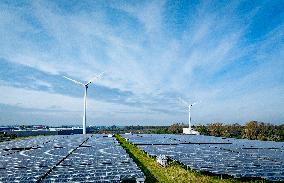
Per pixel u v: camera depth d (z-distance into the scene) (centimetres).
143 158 4584
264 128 11131
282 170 3056
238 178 2983
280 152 4875
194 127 14125
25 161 3522
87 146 5862
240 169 3091
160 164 3819
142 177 2614
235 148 5616
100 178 2530
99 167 3092
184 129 12738
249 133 10906
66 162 3475
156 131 15350
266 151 5050
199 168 3153
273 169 3106
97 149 5131
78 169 2964
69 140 7619
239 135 12006
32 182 2392
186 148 5444
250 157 4094
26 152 4603
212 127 13088
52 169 2981
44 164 3275
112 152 4619
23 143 6562
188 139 8594
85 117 9869
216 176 3102
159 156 3972
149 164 3991
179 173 3278
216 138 9462
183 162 3550
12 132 10912
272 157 4075
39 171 2838
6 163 3362
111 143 6675
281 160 3778
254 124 11075
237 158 3962
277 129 11256
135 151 5544
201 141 7706
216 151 4928
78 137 9250
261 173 2892
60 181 2411
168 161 4050
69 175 2630
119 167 3086
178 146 5947
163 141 7481
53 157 3922
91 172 2784
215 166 3269
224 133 12388
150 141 7431
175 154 4416
